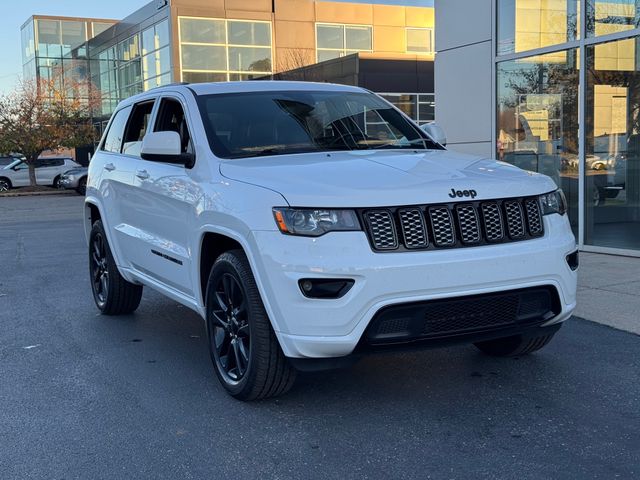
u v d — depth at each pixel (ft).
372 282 11.91
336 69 93.50
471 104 37.78
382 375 15.75
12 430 13.12
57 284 27.78
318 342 12.11
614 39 30.01
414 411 13.64
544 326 13.97
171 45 103.86
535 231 13.56
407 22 117.80
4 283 28.27
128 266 20.02
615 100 30.35
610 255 30.55
